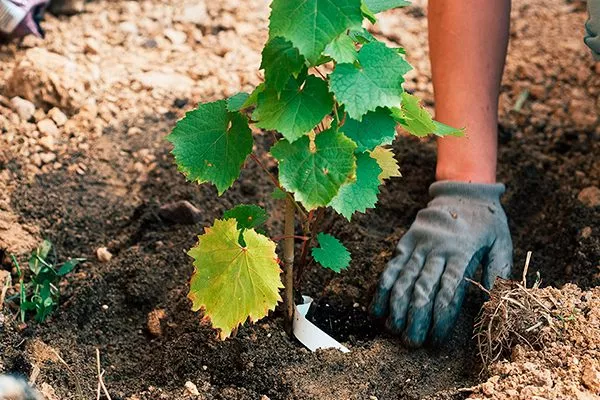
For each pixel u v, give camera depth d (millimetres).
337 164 1037
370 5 1086
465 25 1316
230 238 1103
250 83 1572
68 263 1318
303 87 1041
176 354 1228
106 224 1404
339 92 1019
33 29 1590
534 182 1485
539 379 1131
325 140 1045
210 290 1111
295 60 1022
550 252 1395
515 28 1744
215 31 1677
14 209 1386
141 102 1526
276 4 997
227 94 1553
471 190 1292
